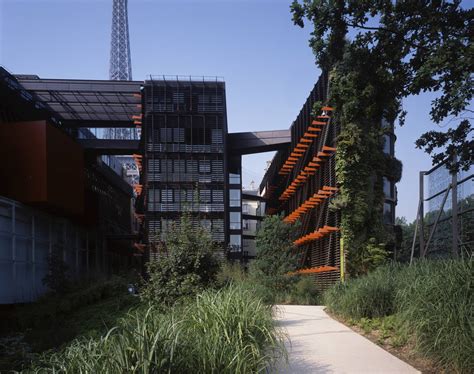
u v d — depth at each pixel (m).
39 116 38.69
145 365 3.79
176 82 40.06
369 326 9.03
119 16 199.50
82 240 39.94
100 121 42.28
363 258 22.34
